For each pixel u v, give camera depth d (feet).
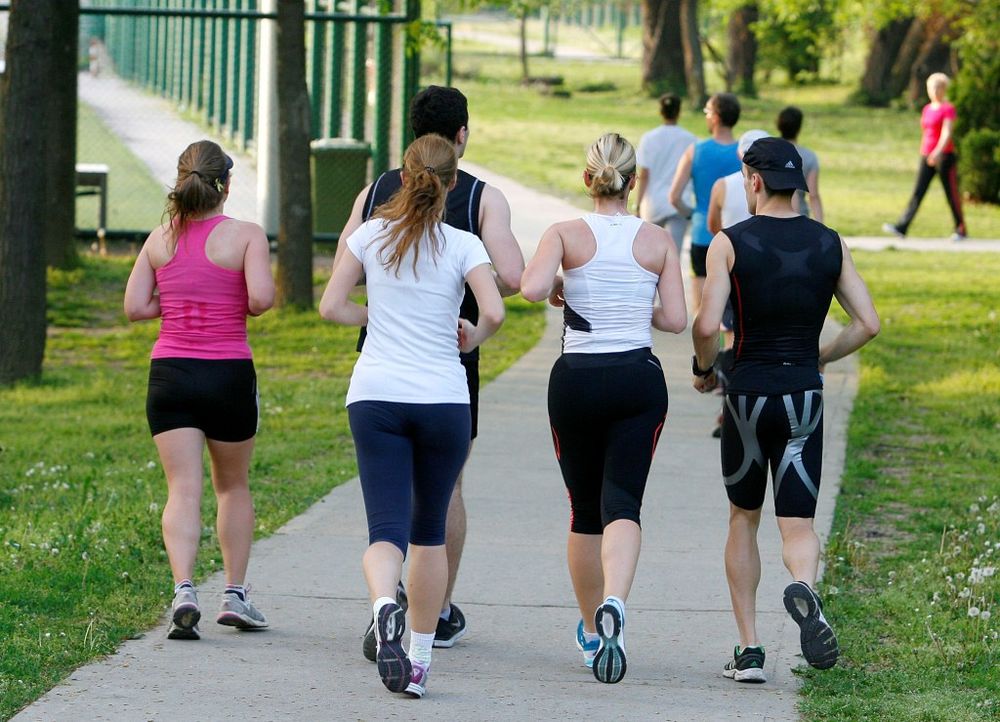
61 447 116.57
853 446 115.03
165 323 68.13
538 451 115.14
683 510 96.53
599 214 63.36
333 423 127.44
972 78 327.47
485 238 63.57
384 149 235.81
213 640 67.41
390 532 57.72
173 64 515.50
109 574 77.20
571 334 62.75
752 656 62.64
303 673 62.39
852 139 491.72
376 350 58.90
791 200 63.16
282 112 181.06
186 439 67.62
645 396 61.72
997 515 92.58
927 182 266.16
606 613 58.34
